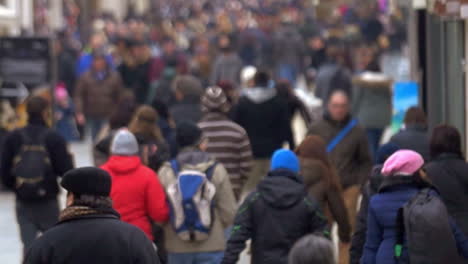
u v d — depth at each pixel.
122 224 18.30
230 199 26.48
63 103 67.62
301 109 41.12
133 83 60.72
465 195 25.16
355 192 32.75
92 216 18.19
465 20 35.31
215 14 175.00
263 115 38.19
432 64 44.00
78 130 68.62
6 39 50.09
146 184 26.19
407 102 49.16
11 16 56.69
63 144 31.30
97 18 122.12
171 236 26.39
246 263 34.09
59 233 18.08
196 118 39.66
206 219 26.05
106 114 56.69
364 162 33.09
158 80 58.03
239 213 23.97
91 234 18.03
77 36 111.44
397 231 22.05
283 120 38.38
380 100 48.09
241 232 23.80
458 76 36.50
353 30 102.00
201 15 160.50
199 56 65.06
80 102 56.94
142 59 60.66
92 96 56.66
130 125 31.53
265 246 23.66
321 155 27.77
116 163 26.23
